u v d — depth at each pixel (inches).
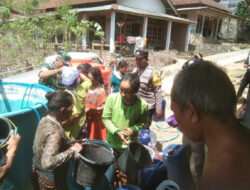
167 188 69.2
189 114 28.8
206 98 26.9
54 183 72.0
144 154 81.4
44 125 66.8
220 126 27.1
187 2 853.8
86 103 126.0
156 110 130.3
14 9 1168.2
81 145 73.6
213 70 29.5
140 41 538.6
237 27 1056.2
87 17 606.5
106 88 179.3
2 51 414.9
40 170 71.0
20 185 79.7
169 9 735.7
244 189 23.6
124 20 610.2
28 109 78.9
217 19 1003.9
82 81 118.3
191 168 97.0
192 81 28.5
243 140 26.5
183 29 761.0
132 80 83.7
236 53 705.0
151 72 129.1
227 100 27.4
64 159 64.2
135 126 91.9
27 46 466.9
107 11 525.0
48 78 127.1
